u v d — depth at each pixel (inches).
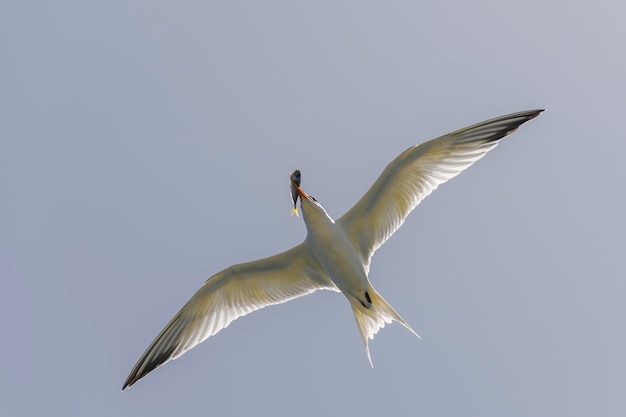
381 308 607.5
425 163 597.9
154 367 654.5
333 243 599.5
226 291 637.9
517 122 604.4
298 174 611.8
